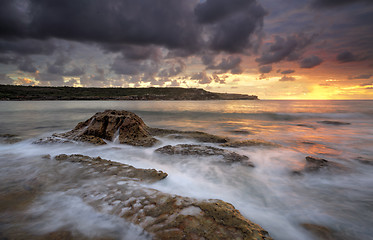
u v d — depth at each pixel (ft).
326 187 13.65
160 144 24.03
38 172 13.80
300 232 8.95
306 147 25.00
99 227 7.97
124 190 10.70
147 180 12.76
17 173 13.75
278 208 10.97
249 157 19.57
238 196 12.30
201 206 8.84
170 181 13.56
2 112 87.92
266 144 23.58
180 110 108.37
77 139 23.82
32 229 7.83
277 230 9.04
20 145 23.07
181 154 19.31
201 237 7.00
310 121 56.49
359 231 9.02
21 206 9.46
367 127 44.32
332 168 16.58
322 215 10.28
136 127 26.63
